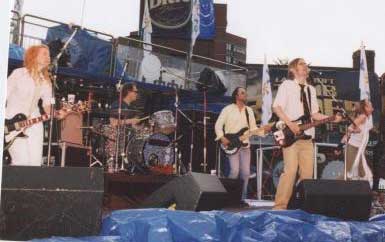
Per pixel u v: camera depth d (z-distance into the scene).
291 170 4.99
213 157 5.83
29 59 4.92
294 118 5.30
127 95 5.38
